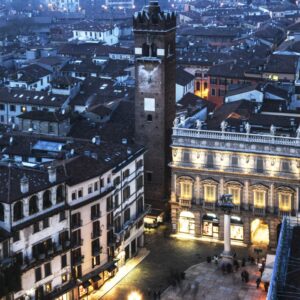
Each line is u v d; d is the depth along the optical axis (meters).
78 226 114.25
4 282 99.44
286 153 130.75
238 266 128.38
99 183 118.38
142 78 147.88
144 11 146.62
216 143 136.00
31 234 104.75
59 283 111.31
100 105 183.62
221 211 138.62
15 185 103.88
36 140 140.62
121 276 125.50
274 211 134.25
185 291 119.56
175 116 155.12
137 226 135.62
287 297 78.38
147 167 151.00
